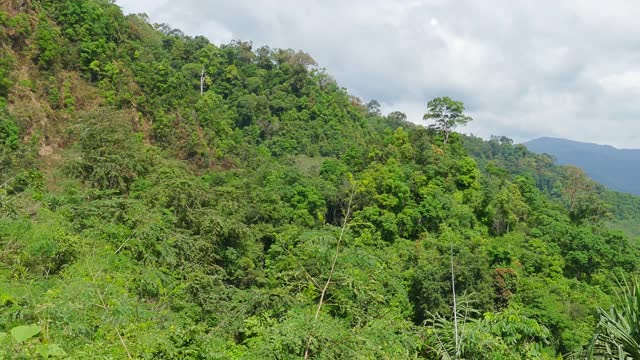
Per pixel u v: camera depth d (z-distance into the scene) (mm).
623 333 4703
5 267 8672
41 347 3645
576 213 44344
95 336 5594
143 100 42469
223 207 22938
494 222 38094
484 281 22781
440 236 32938
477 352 5652
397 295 14539
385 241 33594
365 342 5527
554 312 22109
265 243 29047
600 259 35250
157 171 22219
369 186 36125
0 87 32719
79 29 41406
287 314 5758
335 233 6914
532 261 32094
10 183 18344
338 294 6234
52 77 36594
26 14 38312
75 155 20891
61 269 10211
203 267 17031
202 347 5680
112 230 13625
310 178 40156
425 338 6133
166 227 16734
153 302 11180
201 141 44531
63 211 14516
